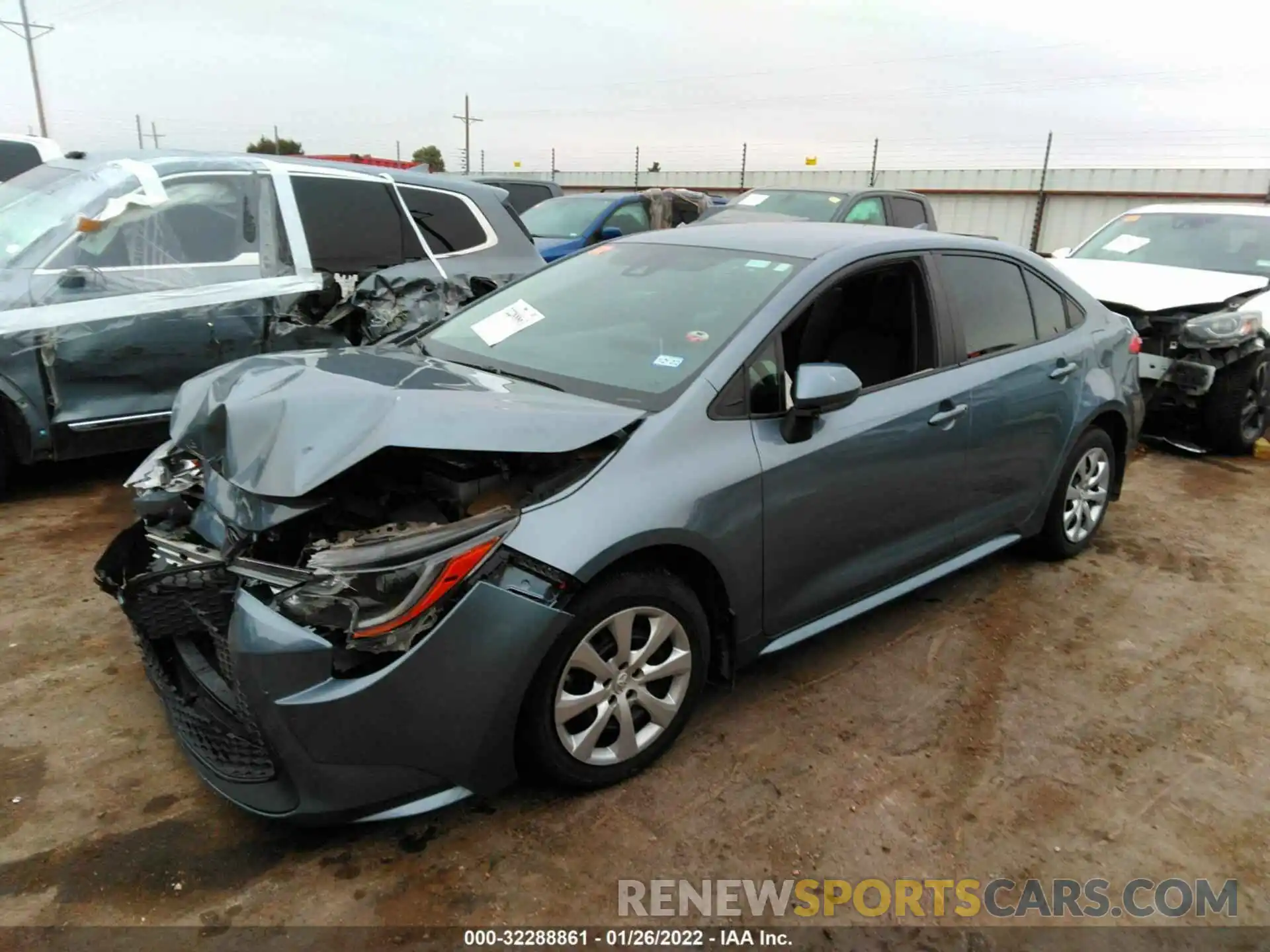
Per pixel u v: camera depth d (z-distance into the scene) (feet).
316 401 8.42
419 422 8.04
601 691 8.75
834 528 10.57
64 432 16.02
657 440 9.02
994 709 11.03
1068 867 8.51
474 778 8.13
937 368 11.92
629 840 8.55
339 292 18.80
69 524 15.65
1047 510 14.53
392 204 20.11
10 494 17.07
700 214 39.81
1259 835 9.04
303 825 7.82
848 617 11.22
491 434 8.07
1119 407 15.10
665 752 9.78
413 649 7.59
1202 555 16.07
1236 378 21.74
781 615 10.30
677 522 8.77
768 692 11.16
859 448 10.58
